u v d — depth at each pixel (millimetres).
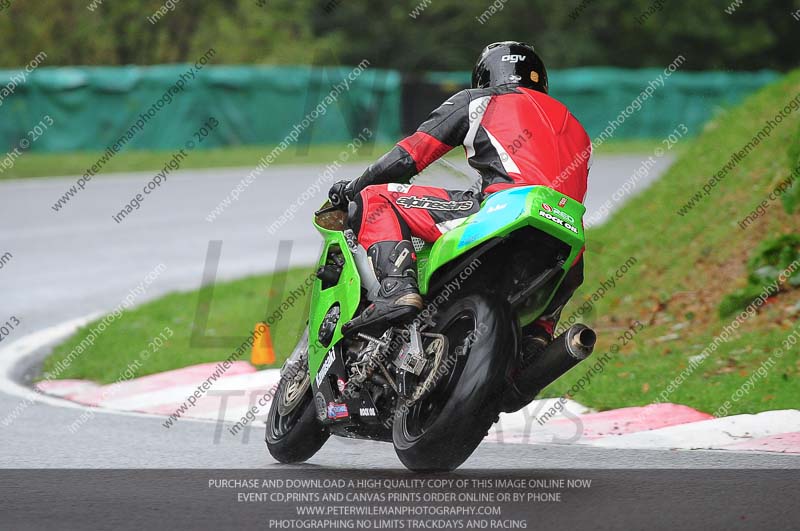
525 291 19156
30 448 24875
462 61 154250
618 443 24453
